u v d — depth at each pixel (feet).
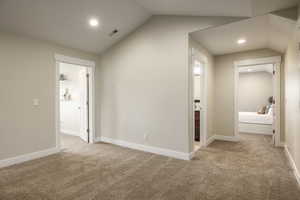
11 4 7.68
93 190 6.73
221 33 9.70
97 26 10.61
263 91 22.86
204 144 12.43
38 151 10.35
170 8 9.25
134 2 9.34
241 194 6.40
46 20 9.11
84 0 8.53
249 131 17.40
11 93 9.21
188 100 9.71
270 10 7.14
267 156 10.36
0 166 8.80
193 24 9.43
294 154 8.48
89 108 13.83
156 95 10.85
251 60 13.20
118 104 12.95
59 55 11.39
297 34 7.24
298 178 7.30
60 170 8.52
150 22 11.05
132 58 12.01
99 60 14.15
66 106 17.29
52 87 11.07
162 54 10.55
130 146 12.27
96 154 10.89
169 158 10.07
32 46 10.07
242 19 8.05
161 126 10.69
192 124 10.27
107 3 9.04
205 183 7.22
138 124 11.79
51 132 11.01
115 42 12.83
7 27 8.78
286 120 11.11
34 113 10.18
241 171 8.32
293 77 8.57
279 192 6.52
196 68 15.99
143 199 6.15
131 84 12.11
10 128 9.18
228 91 14.24
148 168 8.72
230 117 14.16
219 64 14.64
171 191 6.64
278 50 11.85
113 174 8.08
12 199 6.16
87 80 13.88
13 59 9.28
